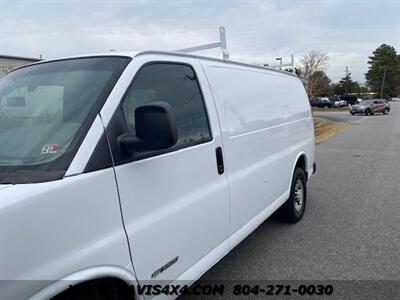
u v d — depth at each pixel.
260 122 4.06
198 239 2.85
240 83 3.75
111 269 2.04
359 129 22.72
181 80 2.85
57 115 2.17
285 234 4.92
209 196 2.97
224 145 3.24
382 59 110.44
